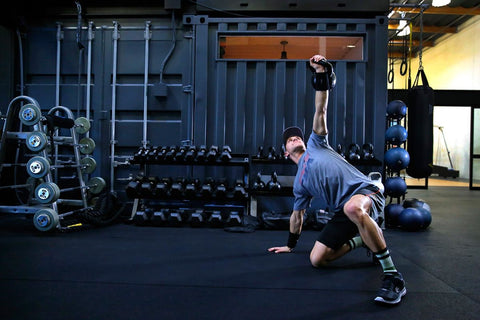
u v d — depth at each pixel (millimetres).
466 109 8711
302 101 3203
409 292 1460
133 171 3383
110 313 1216
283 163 2912
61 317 1182
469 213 3805
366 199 1474
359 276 1653
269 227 2764
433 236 2631
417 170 3133
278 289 1472
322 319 1187
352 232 1673
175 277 1611
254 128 3254
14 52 3439
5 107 3381
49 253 2002
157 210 2900
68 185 3404
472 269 1803
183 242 2318
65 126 2793
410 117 3184
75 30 3439
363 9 3195
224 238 2455
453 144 9297
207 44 3266
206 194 2828
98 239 2373
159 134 3379
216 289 1464
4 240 2309
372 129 3201
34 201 2867
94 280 1557
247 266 1795
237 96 3246
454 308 1295
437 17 7996
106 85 3395
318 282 1563
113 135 3363
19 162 3402
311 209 3062
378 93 3160
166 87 3303
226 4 3258
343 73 3182
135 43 3391
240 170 3289
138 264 1809
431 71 9945
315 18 3225
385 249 1395
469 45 8148
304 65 3203
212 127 3279
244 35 3270
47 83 3479
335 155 1638
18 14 3361
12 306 1268
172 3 3242
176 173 3316
